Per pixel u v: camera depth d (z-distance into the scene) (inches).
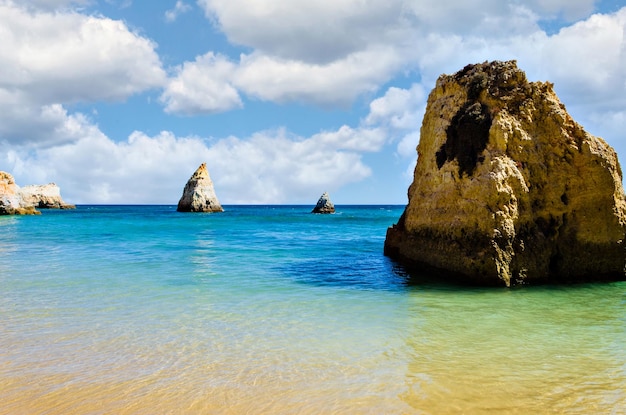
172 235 1310.3
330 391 262.1
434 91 728.3
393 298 496.4
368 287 557.3
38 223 1833.2
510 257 555.2
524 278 561.9
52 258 778.2
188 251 901.2
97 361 301.0
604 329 386.3
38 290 511.8
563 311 445.7
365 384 271.4
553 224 593.0
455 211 601.0
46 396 251.4
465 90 655.8
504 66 636.7
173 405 244.2
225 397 253.4
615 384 275.6
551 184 593.0
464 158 607.2
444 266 607.8
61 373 281.4
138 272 638.5
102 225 1745.8
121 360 303.4
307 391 261.7
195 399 250.8
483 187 561.3
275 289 540.4
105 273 627.2
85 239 1147.9
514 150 582.2
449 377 282.7
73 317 402.9
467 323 401.4
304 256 845.2
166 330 369.1
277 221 2354.8
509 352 327.6
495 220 550.6
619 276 594.6
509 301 484.7
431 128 708.7
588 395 261.3
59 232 1376.7
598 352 329.4
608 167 589.3
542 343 348.5
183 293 508.1
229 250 932.6
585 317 424.2
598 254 590.2
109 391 258.7
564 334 371.2
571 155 597.0
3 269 654.5
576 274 588.4
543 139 605.9
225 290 529.0
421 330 378.3
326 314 426.6
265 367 294.8
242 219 2529.5
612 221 590.2
